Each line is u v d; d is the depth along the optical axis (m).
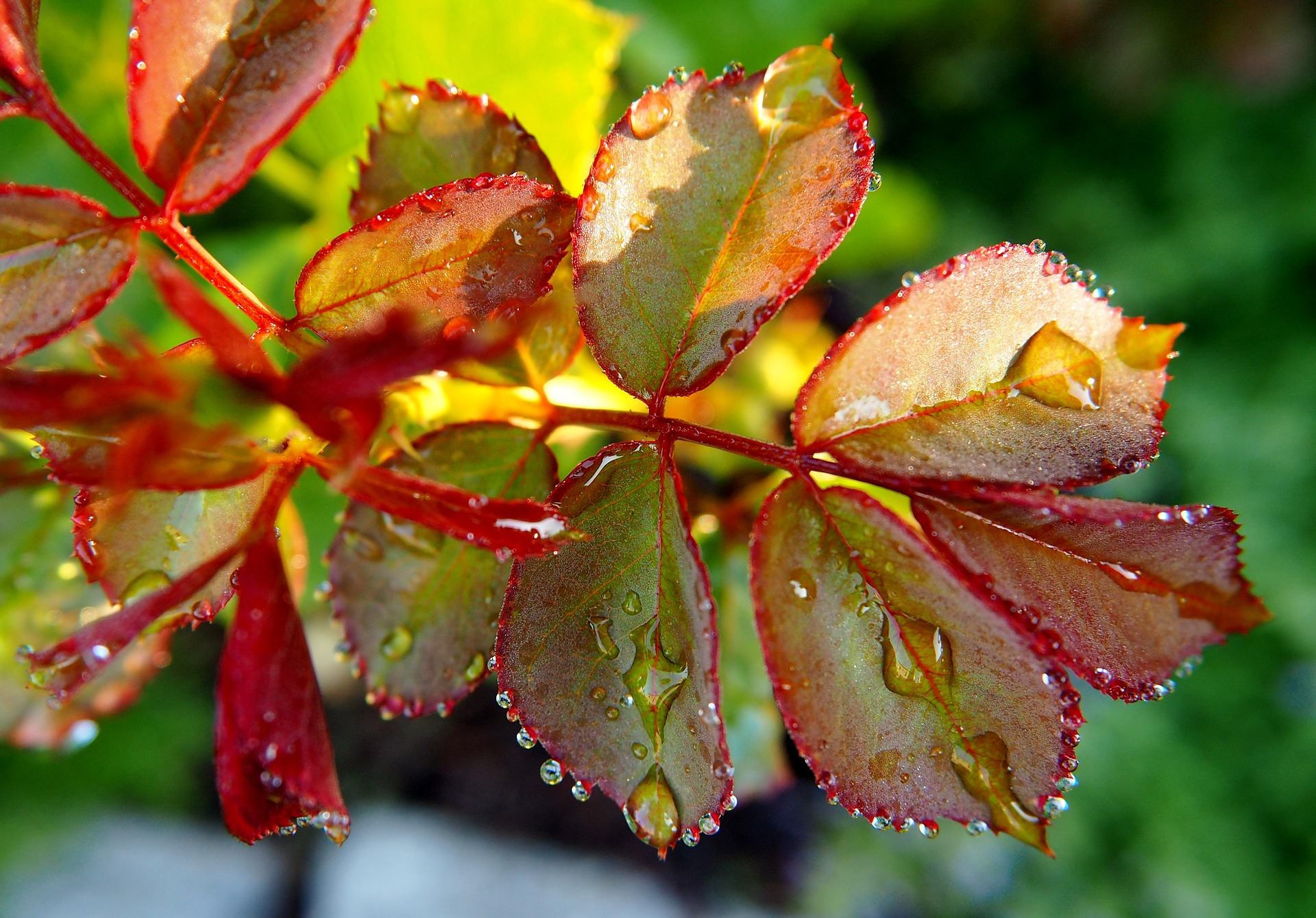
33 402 0.10
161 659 0.17
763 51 0.27
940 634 0.12
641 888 0.37
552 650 0.12
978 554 0.12
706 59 0.27
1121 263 0.45
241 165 0.12
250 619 0.11
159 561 0.12
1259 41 0.43
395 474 0.11
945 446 0.12
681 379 0.12
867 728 0.12
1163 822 0.42
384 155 0.13
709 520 0.18
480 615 0.13
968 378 0.12
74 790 0.37
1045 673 0.12
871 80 0.45
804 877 0.38
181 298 0.10
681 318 0.12
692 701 0.12
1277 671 0.44
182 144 0.12
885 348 0.12
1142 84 0.45
